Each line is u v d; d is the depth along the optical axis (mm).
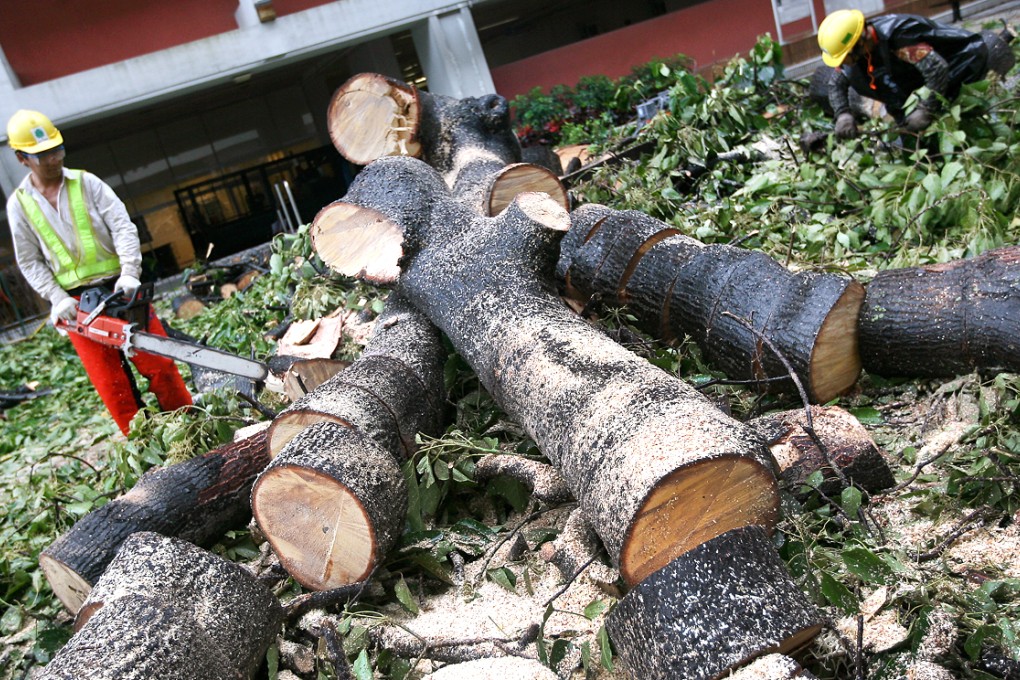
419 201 4207
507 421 3811
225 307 8859
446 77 16203
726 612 2137
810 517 2760
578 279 4363
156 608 2588
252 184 19641
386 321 4344
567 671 2514
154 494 3547
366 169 4449
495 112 5480
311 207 18188
